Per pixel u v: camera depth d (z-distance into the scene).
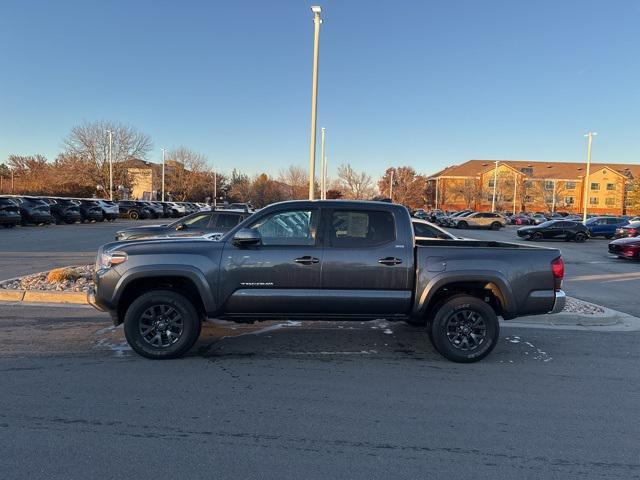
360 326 7.52
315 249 5.59
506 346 6.65
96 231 28.59
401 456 3.62
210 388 4.87
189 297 5.79
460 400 4.72
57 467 3.36
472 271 5.65
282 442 3.80
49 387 4.80
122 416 4.19
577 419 4.33
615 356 6.28
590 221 35.91
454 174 97.50
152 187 85.00
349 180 69.69
